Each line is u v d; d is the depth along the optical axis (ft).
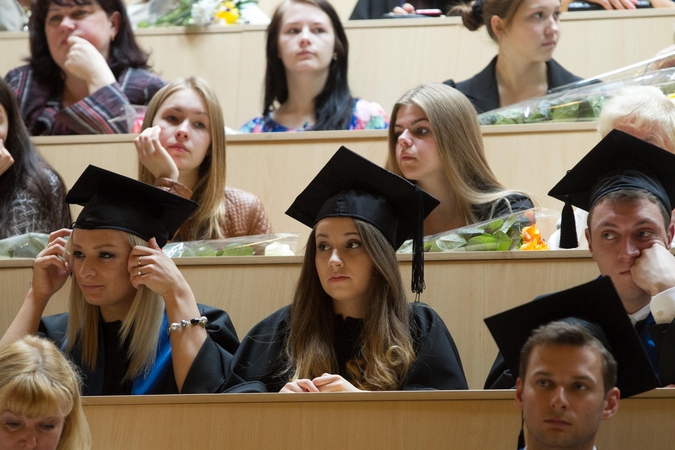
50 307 25.03
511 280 23.16
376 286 20.54
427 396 17.78
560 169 28.89
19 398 17.29
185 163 27.20
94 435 18.61
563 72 32.04
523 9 30.99
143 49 36.42
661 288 19.26
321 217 21.12
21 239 25.89
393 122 26.21
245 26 37.11
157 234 22.56
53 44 34.55
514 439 17.46
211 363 20.88
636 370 17.07
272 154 30.66
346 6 42.96
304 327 20.79
